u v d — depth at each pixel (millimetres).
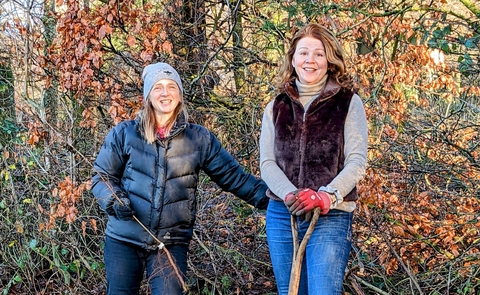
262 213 4324
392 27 5199
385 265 3740
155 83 2729
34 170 4379
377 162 4238
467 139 4828
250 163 4531
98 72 4520
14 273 4438
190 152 2822
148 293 3924
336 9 4891
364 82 5133
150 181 2752
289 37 4922
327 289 2326
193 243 4270
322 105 2500
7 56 4590
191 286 4035
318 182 2451
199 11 5480
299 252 2322
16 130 4426
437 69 5461
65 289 4102
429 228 4008
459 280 3721
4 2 4312
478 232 3816
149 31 4398
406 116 5133
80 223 4438
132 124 2844
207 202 4305
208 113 4836
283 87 2660
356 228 3908
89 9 4379
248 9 5359
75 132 4668
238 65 5188
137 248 2775
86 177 4383
